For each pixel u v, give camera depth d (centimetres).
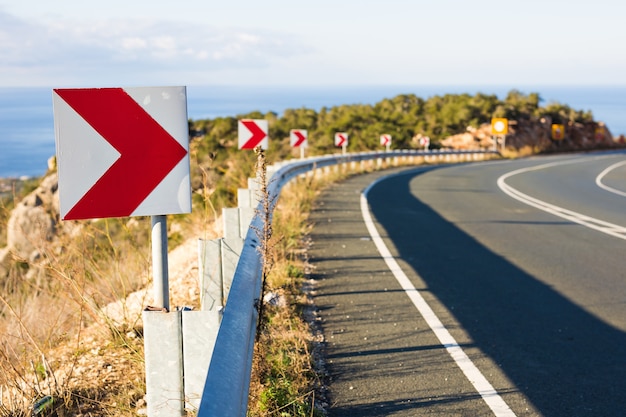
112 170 306
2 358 430
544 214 1527
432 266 892
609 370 509
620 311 682
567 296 741
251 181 841
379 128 5244
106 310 598
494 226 1302
